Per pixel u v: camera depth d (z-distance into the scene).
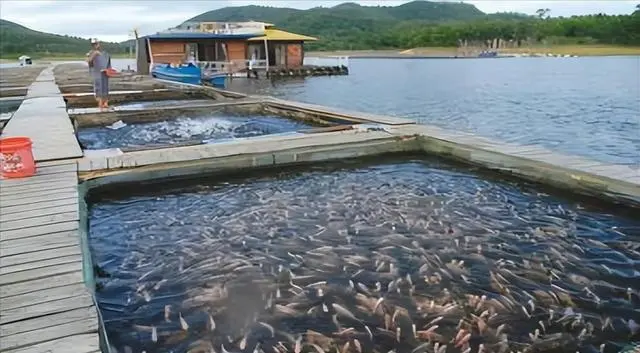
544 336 3.61
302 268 4.70
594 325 3.77
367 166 8.68
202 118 13.73
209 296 4.23
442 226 5.68
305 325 3.80
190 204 6.72
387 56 81.31
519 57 69.12
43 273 3.84
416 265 4.73
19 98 16.03
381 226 5.70
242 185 7.61
